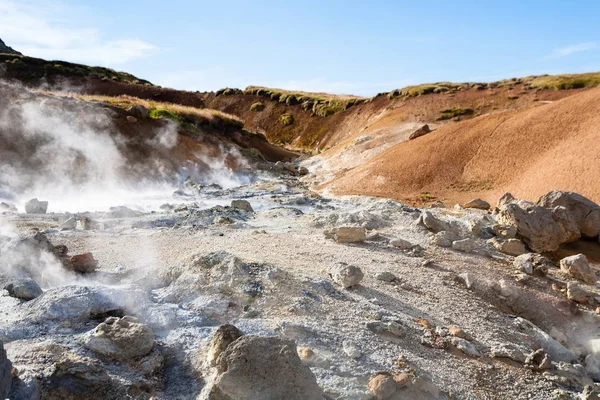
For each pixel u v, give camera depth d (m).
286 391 5.19
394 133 53.84
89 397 5.21
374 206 19.84
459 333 8.34
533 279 12.58
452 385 6.84
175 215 18.20
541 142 34.53
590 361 9.79
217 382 5.21
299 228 15.81
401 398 6.08
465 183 35.31
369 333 7.57
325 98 93.88
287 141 87.50
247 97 102.19
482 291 11.12
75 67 82.38
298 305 7.95
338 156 50.25
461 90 73.81
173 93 87.56
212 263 8.96
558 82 68.94
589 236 17.95
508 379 7.50
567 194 18.59
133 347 6.02
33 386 4.88
